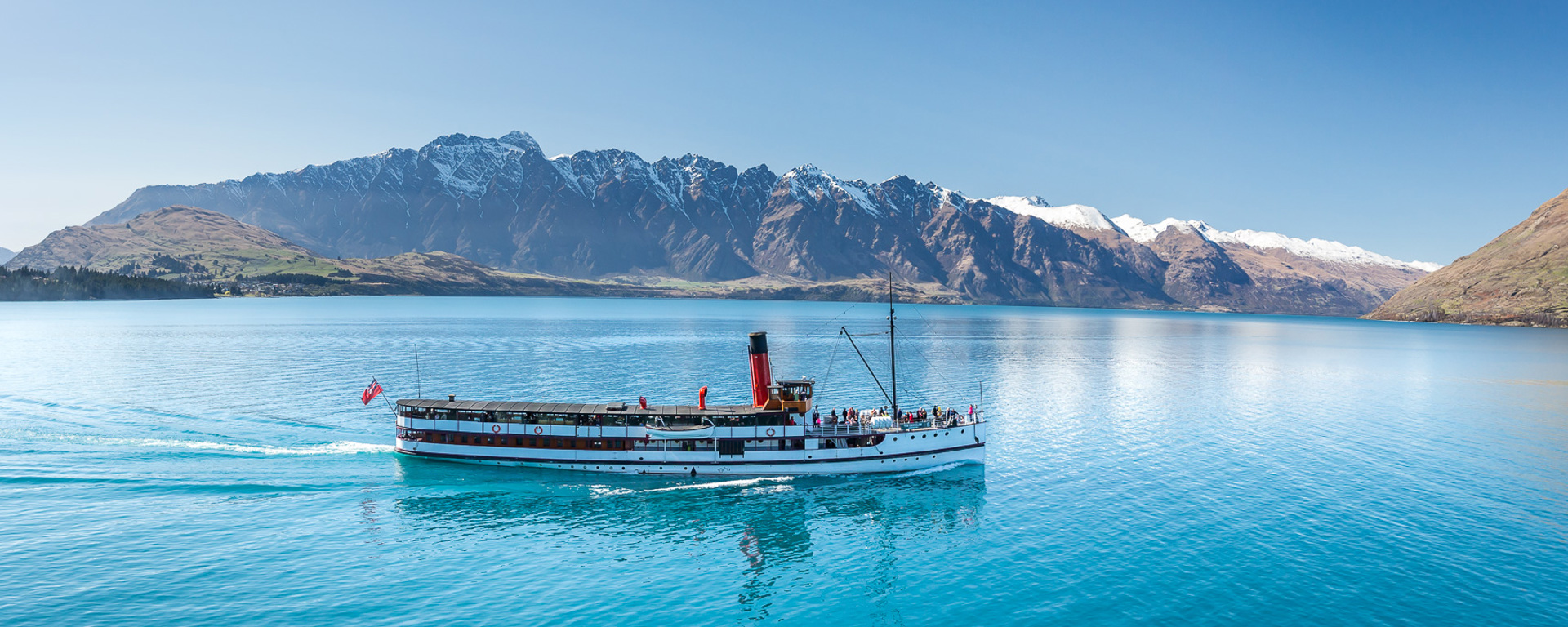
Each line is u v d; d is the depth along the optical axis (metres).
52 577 43.19
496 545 50.62
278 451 69.94
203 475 62.28
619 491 62.38
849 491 63.16
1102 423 92.31
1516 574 46.81
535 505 58.69
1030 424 91.38
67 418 81.62
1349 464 72.38
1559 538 52.62
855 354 178.75
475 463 67.75
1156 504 59.91
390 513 55.78
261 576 44.69
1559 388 133.75
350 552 48.62
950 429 69.94
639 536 53.00
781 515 57.56
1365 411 103.94
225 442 72.94
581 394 106.94
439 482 62.72
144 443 71.25
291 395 99.12
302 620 39.78
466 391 107.31
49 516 52.22
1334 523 55.38
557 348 178.12
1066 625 41.03
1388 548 50.75
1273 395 120.00
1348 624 40.94
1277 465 71.88
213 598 41.69
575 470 66.94
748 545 51.84
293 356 146.25
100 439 72.31
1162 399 113.06
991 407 103.75
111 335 188.88
